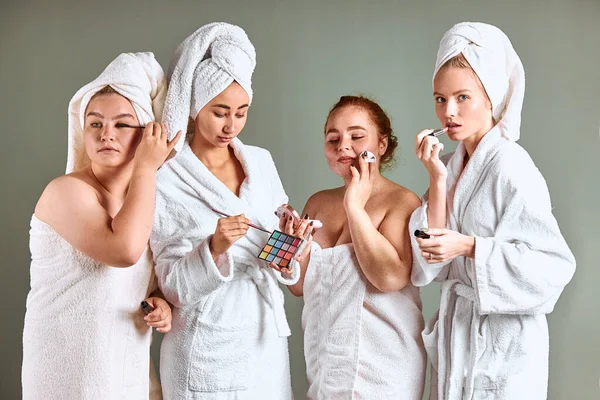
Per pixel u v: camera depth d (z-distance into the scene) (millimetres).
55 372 2129
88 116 2172
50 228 2111
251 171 2518
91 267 2111
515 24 3232
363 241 2496
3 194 3352
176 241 2457
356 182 2535
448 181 2566
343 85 3354
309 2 3359
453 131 2488
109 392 2156
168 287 2404
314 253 2615
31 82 3352
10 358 3326
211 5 3359
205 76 2412
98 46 3348
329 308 2588
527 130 3211
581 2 3188
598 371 3162
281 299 2510
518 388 2404
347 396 2543
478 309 2426
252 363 2459
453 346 2473
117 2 3355
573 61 3191
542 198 2445
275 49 3369
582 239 3174
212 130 2439
